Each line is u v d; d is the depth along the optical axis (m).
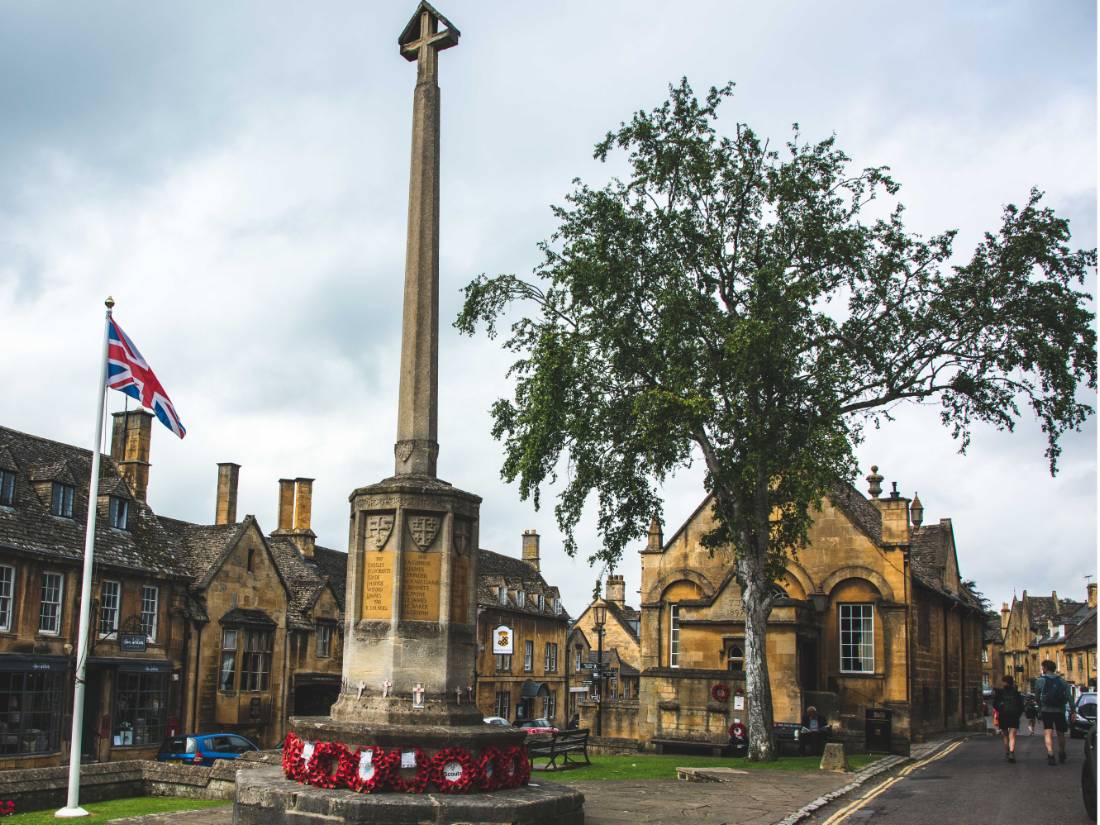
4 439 35.97
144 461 42.41
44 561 33.06
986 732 46.69
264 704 43.06
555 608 70.50
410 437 14.82
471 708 13.91
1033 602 117.12
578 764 24.28
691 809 15.66
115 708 35.50
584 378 26.81
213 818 13.96
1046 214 25.89
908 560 36.81
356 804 11.96
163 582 38.59
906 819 15.18
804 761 25.27
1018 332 25.66
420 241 15.47
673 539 40.62
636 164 27.00
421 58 16.27
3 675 31.42
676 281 25.88
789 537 27.78
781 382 25.41
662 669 31.45
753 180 26.45
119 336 21.00
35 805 17.69
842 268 26.36
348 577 14.57
